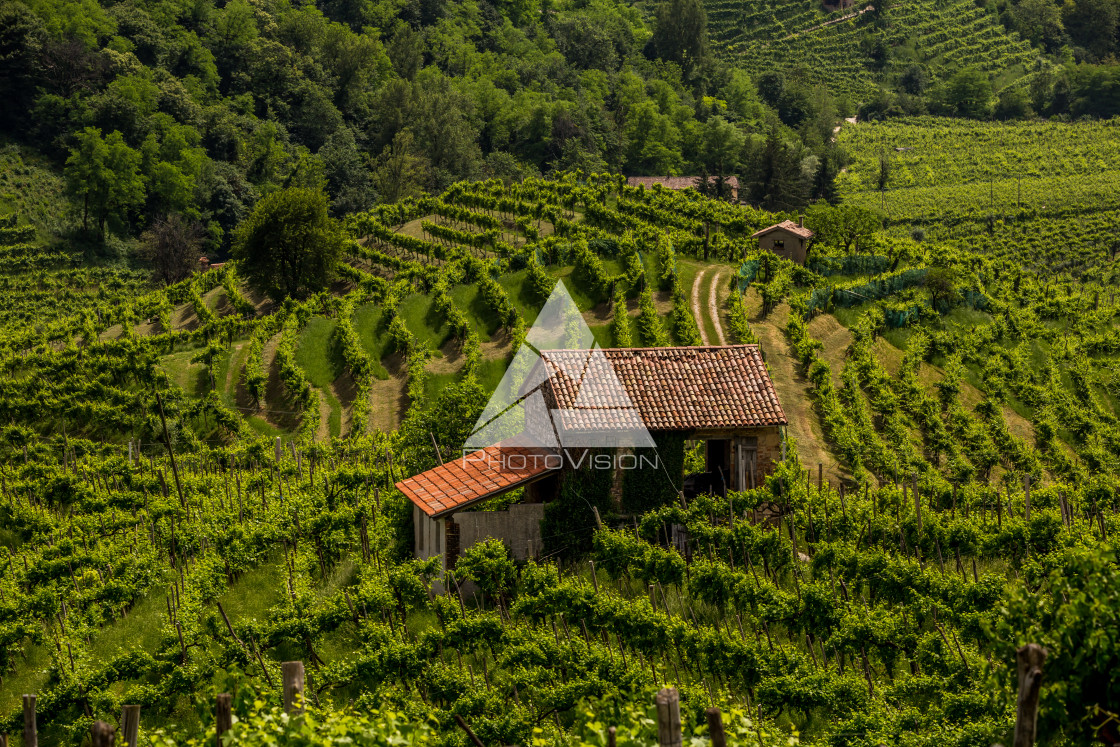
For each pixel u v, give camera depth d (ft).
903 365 179.32
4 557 105.19
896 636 73.05
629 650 74.69
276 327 223.92
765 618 77.20
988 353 196.65
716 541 87.92
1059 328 215.72
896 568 81.61
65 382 195.83
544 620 79.15
